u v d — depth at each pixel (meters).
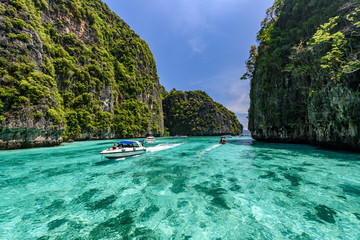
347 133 14.77
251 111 35.88
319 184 7.18
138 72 68.00
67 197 6.08
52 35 37.03
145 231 4.07
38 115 21.62
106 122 43.72
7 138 18.94
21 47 21.92
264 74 27.20
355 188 6.70
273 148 19.73
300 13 22.88
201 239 3.76
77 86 39.03
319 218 4.57
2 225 4.32
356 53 12.98
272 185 7.15
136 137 56.56
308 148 18.47
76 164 11.52
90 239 3.77
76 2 46.59
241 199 5.82
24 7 24.33
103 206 5.38
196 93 120.44
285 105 23.53
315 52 17.27
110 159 13.09
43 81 23.92
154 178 8.29
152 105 72.94
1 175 8.83
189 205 5.41
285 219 4.55
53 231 4.07
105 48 57.81
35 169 10.12
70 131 35.03
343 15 15.48
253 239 3.73
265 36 28.48
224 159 13.17
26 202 5.68
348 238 3.74
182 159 13.27
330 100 15.67
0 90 18.52
